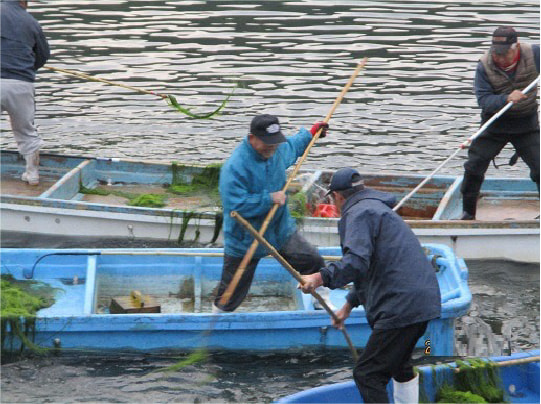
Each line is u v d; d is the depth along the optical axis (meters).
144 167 35.75
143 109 46.91
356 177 19.16
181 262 27.67
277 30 62.50
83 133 43.25
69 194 34.06
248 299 27.59
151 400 21.86
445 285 26.25
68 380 22.75
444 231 30.59
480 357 23.00
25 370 23.14
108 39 59.53
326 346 24.16
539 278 29.97
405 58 56.00
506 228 30.75
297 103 47.66
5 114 47.22
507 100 29.95
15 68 33.38
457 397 20.83
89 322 23.53
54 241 31.89
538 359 21.62
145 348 23.84
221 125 44.62
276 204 22.52
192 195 34.75
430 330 23.91
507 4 70.81
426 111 47.06
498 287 29.20
